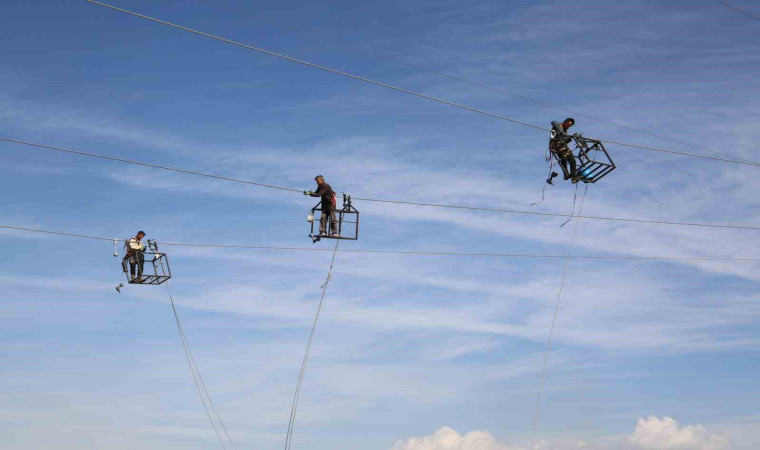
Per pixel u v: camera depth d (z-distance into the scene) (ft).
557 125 93.45
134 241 107.55
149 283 108.99
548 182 94.22
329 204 98.73
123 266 107.34
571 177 93.09
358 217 100.48
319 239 98.78
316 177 98.73
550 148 93.86
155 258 108.27
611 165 92.38
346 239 99.45
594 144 92.53
